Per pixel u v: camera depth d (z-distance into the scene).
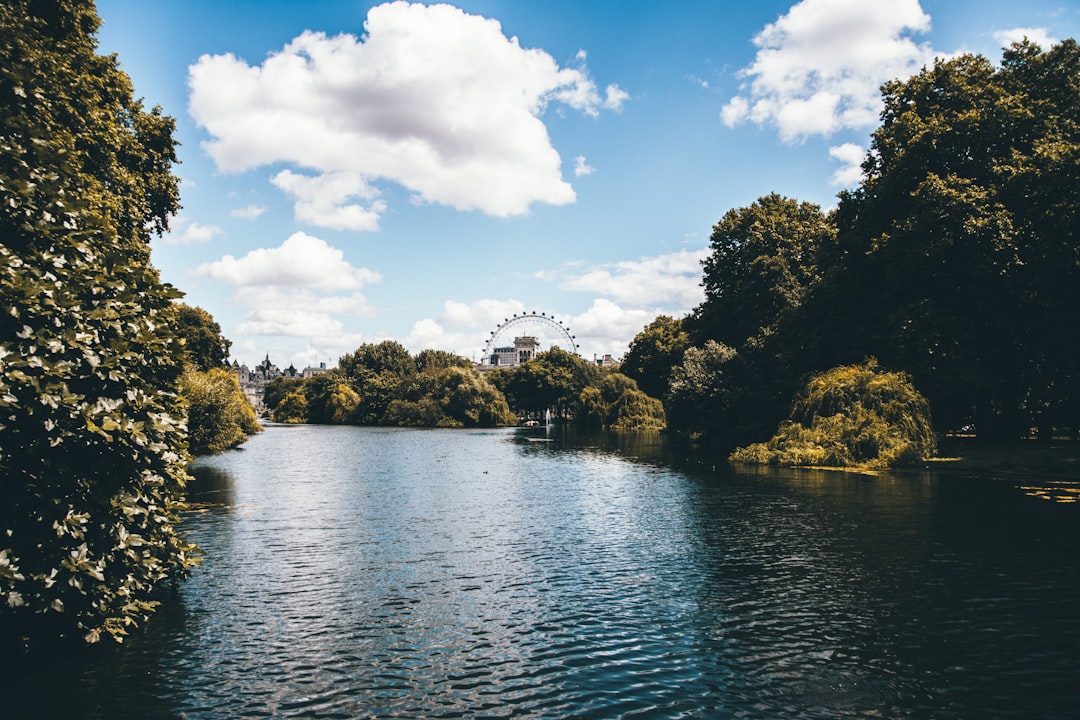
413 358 180.12
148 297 13.97
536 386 161.00
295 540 21.34
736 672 10.97
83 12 23.33
